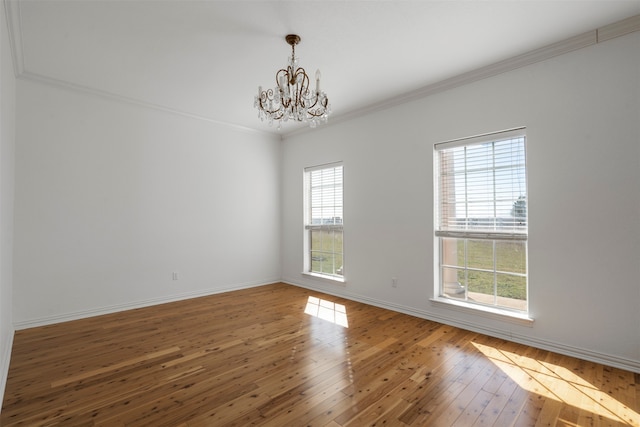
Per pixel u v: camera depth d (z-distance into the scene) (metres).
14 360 2.83
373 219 4.55
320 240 5.52
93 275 4.09
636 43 2.61
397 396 2.27
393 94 4.16
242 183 5.61
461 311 3.63
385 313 4.18
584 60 2.85
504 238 3.36
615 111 2.70
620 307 2.67
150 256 4.57
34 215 3.68
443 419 2.02
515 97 3.25
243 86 3.94
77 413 2.08
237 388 2.38
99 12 2.51
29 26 2.69
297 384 2.43
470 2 2.41
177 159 4.84
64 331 3.53
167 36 2.87
